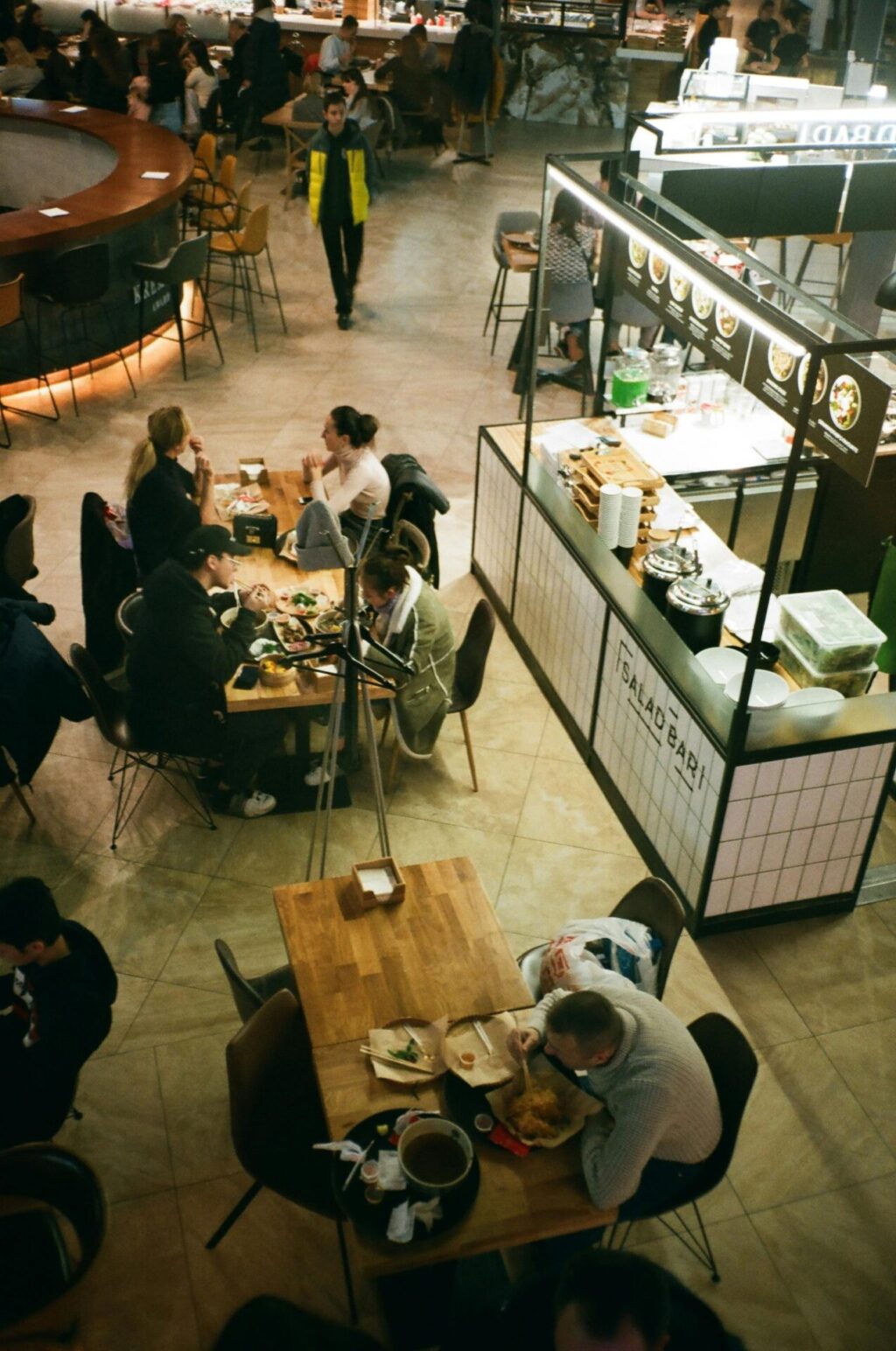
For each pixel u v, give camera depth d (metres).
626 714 4.49
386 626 4.37
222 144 13.27
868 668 4.06
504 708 5.27
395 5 14.59
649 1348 1.89
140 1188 3.29
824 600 4.18
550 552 5.08
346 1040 2.92
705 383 5.91
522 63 14.52
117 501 6.61
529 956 3.37
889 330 8.72
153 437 4.83
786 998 3.92
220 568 4.21
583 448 5.35
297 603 4.65
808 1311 3.06
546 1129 2.68
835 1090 3.63
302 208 11.42
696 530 4.97
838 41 14.34
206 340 8.56
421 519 5.29
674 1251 3.18
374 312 9.16
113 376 7.99
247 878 4.31
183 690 4.14
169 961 3.97
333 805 4.64
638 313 7.36
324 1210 2.80
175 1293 3.05
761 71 12.69
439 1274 2.80
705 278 3.66
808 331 3.23
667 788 4.21
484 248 10.55
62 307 7.60
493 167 12.95
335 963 3.13
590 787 4.84
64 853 4.38
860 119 5.75
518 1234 2.50
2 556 4.71
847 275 8.34
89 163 9.59
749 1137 3.49
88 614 5.02
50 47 12.90
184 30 12.30
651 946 3.23
